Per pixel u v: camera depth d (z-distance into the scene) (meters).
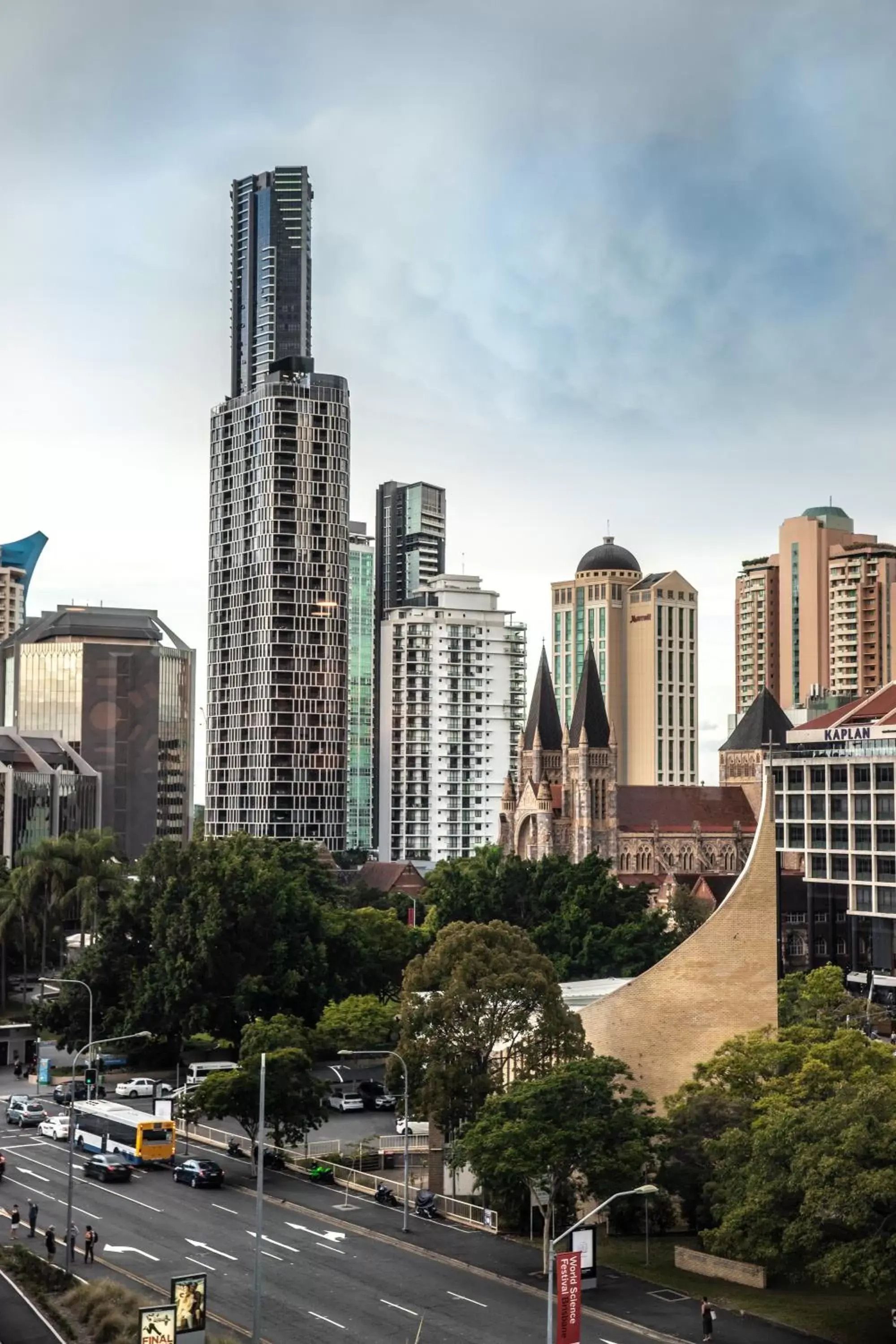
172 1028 154.50
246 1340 74.00
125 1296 77.38
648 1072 107.75
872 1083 82.19
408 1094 108.31
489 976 109.88
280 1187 109.44
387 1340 75.00
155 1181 111.00
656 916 198.12
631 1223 98.81
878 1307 80.88
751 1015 108.31
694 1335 76.25
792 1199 79.44
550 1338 64.44
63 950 195.75
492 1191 94.38
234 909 160.25
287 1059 115.06
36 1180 110.00
